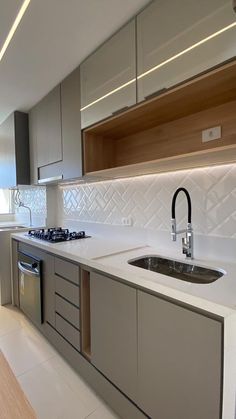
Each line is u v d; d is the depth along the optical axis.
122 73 1.48
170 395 1.03
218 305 0.85
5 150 2.94
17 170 2.66
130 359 1.22
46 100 2.31
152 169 1.63
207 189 1.49
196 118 1.51
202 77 1.12
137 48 1.37
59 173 2.17
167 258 1.58
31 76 1.99
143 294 1.13
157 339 1.07
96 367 1.47
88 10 1.31
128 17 1.38
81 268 1.58
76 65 1.85
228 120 1.37
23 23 1.39
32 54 1.69
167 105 1.40
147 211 1.88
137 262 1.57
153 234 1.84
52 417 1.34
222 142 1.39
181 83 1.19
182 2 1.15
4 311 2.62
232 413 0.93
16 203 3.88
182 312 0.96
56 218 3.04
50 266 1.92
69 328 1.73
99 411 1.38
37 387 1.55
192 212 1.57
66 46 1.62
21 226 3.24
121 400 1.29
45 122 2.35
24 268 2.32
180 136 1.61
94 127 1.78
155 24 1.27
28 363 1.78
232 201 1.38
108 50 1.56
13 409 0.48
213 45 1.05
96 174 1.86
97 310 1.43
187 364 0.96
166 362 1.04
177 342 0.99
